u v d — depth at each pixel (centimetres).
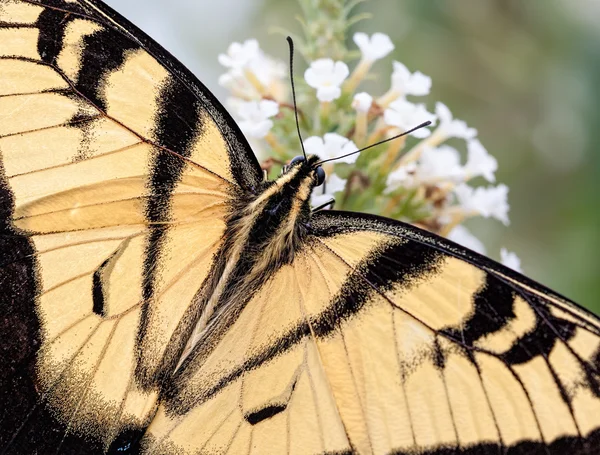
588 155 41
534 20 42
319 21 28
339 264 25
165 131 25
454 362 24
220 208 26
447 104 43
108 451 25
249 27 42
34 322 25
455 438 24
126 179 25
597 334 24
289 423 25
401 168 28
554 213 41
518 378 24
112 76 25
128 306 25
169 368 25
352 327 25
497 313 24
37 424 25
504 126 43
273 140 28
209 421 25
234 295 26
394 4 40
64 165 25
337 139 27
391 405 25
